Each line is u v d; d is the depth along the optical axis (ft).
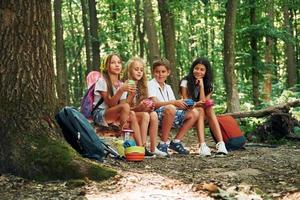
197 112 16.63
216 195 10.42
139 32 55.72
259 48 35.50
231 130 17.61
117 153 14.66
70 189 11.27
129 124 15.42
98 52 42.83
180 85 17.88
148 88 16.69
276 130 20.74
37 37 13.15
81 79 73.00
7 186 11.56
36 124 12.82
